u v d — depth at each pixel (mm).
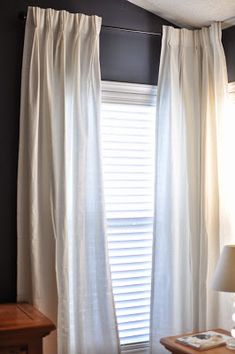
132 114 3650
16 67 3229
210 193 3654
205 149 3654
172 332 3551
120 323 3562
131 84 3635
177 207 3605
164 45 3646
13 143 3207
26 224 3135
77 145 3266
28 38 3174
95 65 3379
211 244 3621
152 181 3713
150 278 3674
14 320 2598
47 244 3145
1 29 3207
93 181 3350
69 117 3314
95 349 3305
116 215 3590
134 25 3658
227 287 2908
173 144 3604
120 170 3613
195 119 3729
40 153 3180
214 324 3594
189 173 3689
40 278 3125
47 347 3076
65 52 3295
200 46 3756
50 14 3236
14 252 3184
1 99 3189
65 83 3291
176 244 3586
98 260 3316
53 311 3117
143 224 3672
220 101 3635
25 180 3143
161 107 3629
